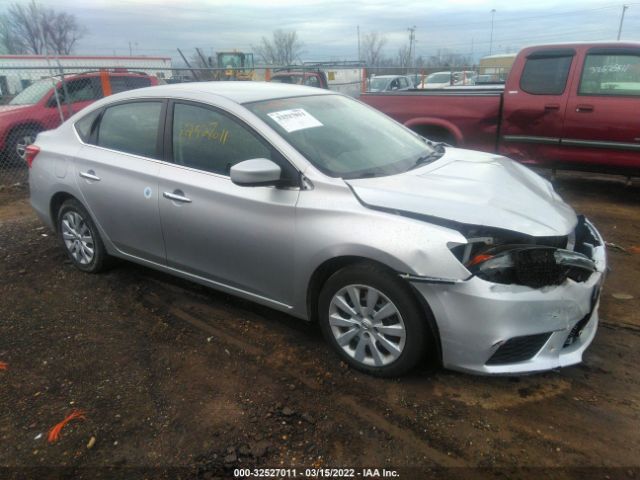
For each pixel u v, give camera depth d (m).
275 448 2.61
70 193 4.45
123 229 4.17
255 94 3.79
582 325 2.97
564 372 3.15
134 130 4.08
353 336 3.13
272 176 3.06
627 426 2.70
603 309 3.91
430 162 3.78
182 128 3.77
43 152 4.70
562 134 6.57
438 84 23.84
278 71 18.77
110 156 4.16
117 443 2.66
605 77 6.27
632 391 2.97
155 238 3.95
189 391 3.06
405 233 2.79
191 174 3.65
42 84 10.34
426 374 3.14
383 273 2.88
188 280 4.34
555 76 6.54
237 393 3.03
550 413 2.81
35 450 2.63
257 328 3.74
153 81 11.66
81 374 3.25
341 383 3.08
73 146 4.47
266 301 3.52
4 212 7.05
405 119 7.44
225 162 3.52
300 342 3.54
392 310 2.91
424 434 2.67
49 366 3.34
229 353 3.43
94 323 3.87
